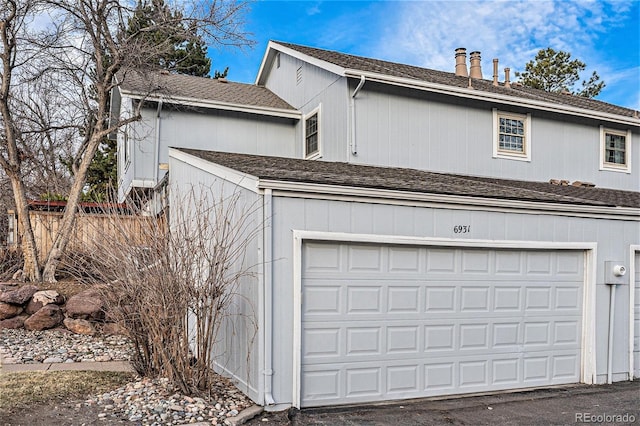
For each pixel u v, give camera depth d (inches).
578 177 572.4
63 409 220.5
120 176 706.2
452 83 523.8
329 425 232.1
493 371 309.4
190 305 241.6
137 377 270.1
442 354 294.8
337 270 269.9
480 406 276.5
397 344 282.5
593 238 347.3
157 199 492.1
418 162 491.2
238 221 262.4
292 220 258.1
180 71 884.0
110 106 636.7
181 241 242.4
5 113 446.6
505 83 642.8
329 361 265.0
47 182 721.0
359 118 469.4
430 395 289.9
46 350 324.5
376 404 271.6
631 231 362.9
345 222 270.1
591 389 321.7
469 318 304.0
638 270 371.9
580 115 564.4
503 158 531.5
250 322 257.8
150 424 207.9
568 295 338.3
